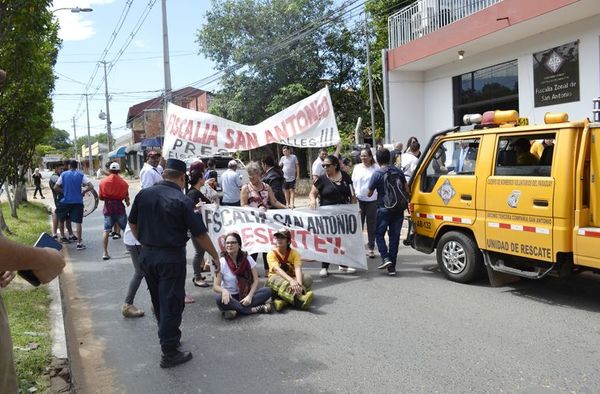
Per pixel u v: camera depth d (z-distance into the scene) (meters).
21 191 20.14
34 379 4.21
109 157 45.94
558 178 5.60
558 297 6.26
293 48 22.69
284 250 6.47
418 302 6.23
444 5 14.42
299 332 5.41
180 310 4.75
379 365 4.48
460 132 7.00
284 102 21.47
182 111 8.33
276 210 7.59
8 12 6.04
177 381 4.41
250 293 6.04
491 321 5.46
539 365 4.35
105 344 5.43
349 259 7.75
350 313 5.94
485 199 6.46
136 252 6.25
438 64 15.36
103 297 7.25
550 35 11.84
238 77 22.47
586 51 11.01
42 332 5.28
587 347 4.70
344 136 22.23
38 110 7.14
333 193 7.84
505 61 13.24
